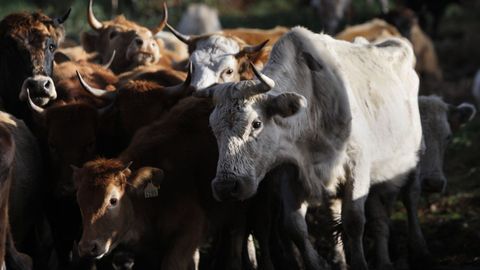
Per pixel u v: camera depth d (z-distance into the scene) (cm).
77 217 1329
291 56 1219
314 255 1257
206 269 1462
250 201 1320
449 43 3681
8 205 1230
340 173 1252
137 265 1216
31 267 1189
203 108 1259
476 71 3259
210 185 1232
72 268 1254
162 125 1242
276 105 1130
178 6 4200
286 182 1248
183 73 1639
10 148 1116
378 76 1352
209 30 3134
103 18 3462
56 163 1297
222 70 1569
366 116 1302
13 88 1455
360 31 2217
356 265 1266
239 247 1315
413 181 1464
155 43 1783
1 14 3584
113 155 1357
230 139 1118
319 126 1223
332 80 1237
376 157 1323
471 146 2198
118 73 1814
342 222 1275
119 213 1109
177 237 1184
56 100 1391
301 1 4284
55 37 1490
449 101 2786
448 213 1783
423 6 3788
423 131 1594
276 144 1152
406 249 1587
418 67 2873
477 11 4512
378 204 1415
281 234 1358
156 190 1127
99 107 1382
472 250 1575
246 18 4191
